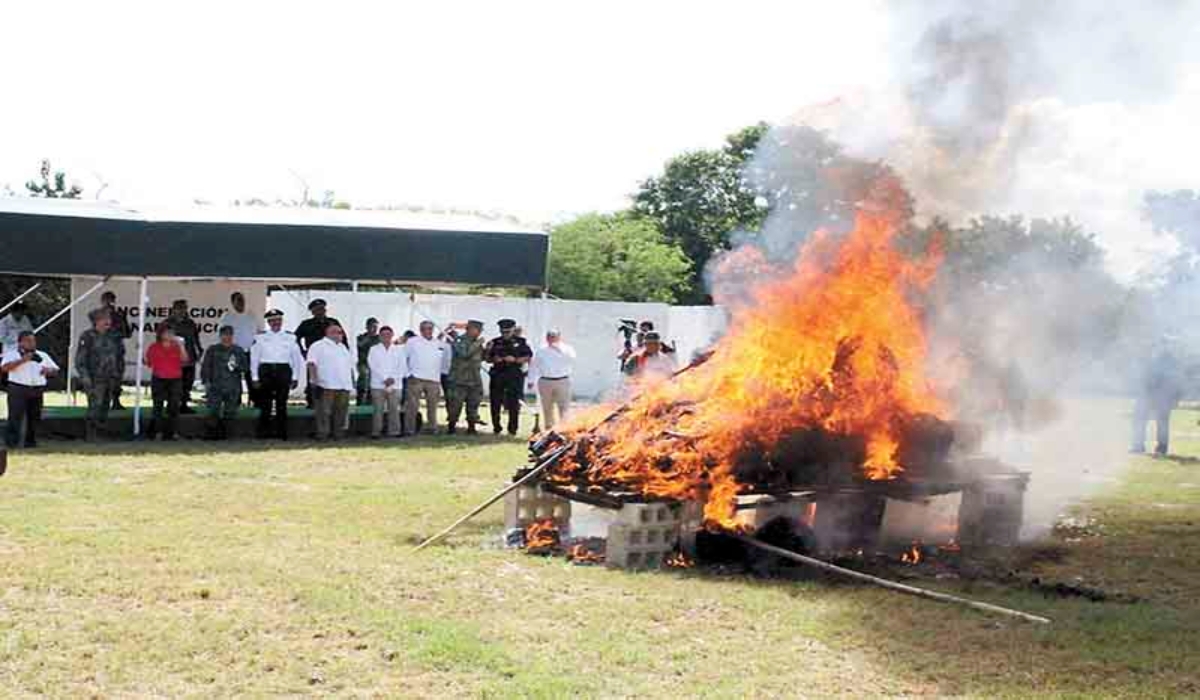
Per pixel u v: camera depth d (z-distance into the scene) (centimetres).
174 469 1359
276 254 1764
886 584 809
